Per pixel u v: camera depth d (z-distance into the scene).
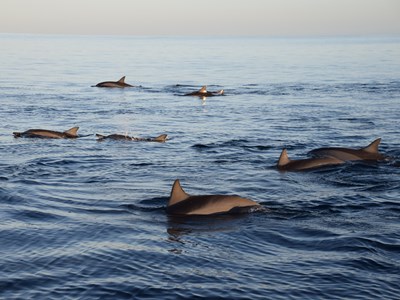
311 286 10.06
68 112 37.53
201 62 104.31
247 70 82.31
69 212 14.84
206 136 28.64
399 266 11.07
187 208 14.65
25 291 9.73
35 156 22.88
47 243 12.22
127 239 12.59
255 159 22.69
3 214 14.52
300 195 16.95
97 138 27.34
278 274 10.62
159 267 10.92
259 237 12.88
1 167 20.56
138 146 25.58
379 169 20.20
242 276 10.51
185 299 9.51
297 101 45.38
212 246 12.22
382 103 43.69
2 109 38.16
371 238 12.78
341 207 15.62
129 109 39.84
